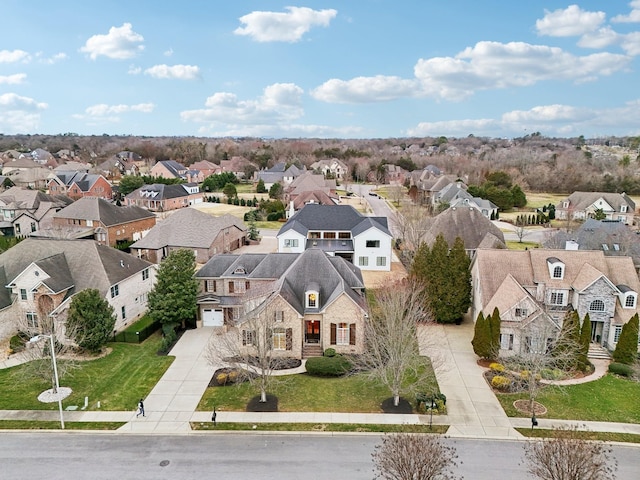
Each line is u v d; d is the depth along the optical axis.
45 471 26.77
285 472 26.70
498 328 40.03
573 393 35.72
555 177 152.75
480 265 46.59
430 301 48.09
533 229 97.81
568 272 44.91
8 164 168.50
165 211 112.56
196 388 36.03
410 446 21.88
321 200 103.12
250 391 35.62
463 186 124.38
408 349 34.03
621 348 39.91
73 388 36.06
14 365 39.84
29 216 88.00
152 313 44.41
